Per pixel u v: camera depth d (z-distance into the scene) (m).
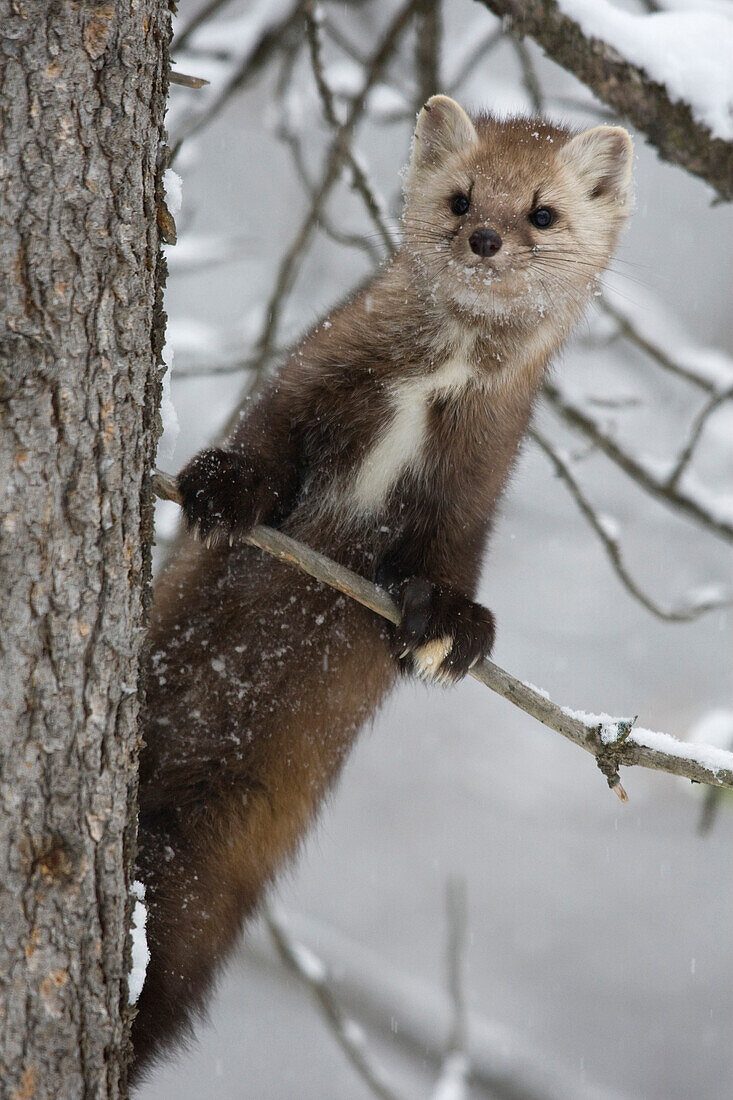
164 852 8.27
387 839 22.72
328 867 22.44
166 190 5.84
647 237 22.36
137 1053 7.86
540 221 9.45
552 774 23.30
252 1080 18.58
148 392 5.50
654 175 22.03
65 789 5.19
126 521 5.36
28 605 5.07
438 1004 16.52
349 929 21.72
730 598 11.24
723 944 22.23
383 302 8.93
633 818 23.22
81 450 5.15
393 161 18.28
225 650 8.44
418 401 8.78
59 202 5.02
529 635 21.09
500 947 21.95
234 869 8.52
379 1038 15.98
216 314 18.91
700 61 9.81
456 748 23.39
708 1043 20.97
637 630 21.09
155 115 5.39
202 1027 8.59
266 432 8.59
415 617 8.23
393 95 13.98
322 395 8.67
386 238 10.45
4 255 4.95
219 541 7.78
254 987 18.59
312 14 11.13
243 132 18.03
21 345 4.98
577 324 9.86
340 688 8.73
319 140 15.88
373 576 8.99
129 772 5.51
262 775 8.55
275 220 18.64
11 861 5.08
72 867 5.21
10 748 5.07
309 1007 17.72
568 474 11.53
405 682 9.27
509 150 9.59
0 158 4.93
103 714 5.31
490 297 8.81
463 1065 11.41
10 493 5.00
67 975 5.21
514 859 22.98
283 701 8.53
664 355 13.02
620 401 12.41
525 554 21.05
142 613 5.60
